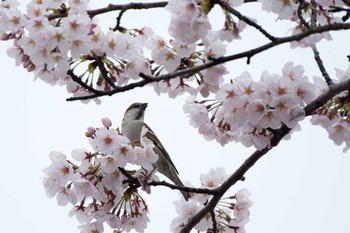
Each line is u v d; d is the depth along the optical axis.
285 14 7.86
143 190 9.02
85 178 8.76
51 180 8.94
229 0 7.52
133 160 8.51
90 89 7.81
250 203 10.09
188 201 10.27
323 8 8.25
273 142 8.62
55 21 8.40
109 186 8.77
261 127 8.27
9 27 7.88
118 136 8.49
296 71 8.28
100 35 7.95
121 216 9.36
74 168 8.95
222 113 9.16
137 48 8.22
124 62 8.53
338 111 9.07
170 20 7.48
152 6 8.83
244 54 7.31
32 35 7.60
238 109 8.29
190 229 10.09
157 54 8.15
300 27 7.88
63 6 8.41
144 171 9.02
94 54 7.95
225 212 10.18
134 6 8.73
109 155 8.47
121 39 8.02
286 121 8.12
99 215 9.27
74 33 7.62
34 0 8.22
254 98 8.17
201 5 7.33
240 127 8.52
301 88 8.23
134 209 9.38
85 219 9.36
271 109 8.12
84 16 7.78
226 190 9.79
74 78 7.93
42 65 8.37
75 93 9.07
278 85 8.07
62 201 9.00
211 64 7.40
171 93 9.10
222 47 8.10
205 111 9.13
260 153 9.70
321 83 9.12
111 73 8.49
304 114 8.16
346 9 8.08
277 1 7.86
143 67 8.56
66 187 8.95
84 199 9.34
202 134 9.34
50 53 7.72
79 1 8.50
